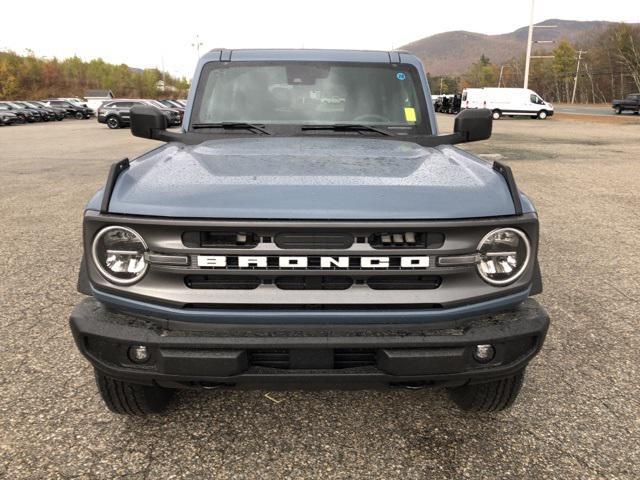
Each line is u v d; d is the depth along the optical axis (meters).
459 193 2.31
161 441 2.77
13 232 7.10
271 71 3.65
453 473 2.56
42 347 3.79
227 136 3.38
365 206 2.19
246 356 2.21
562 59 125.56
